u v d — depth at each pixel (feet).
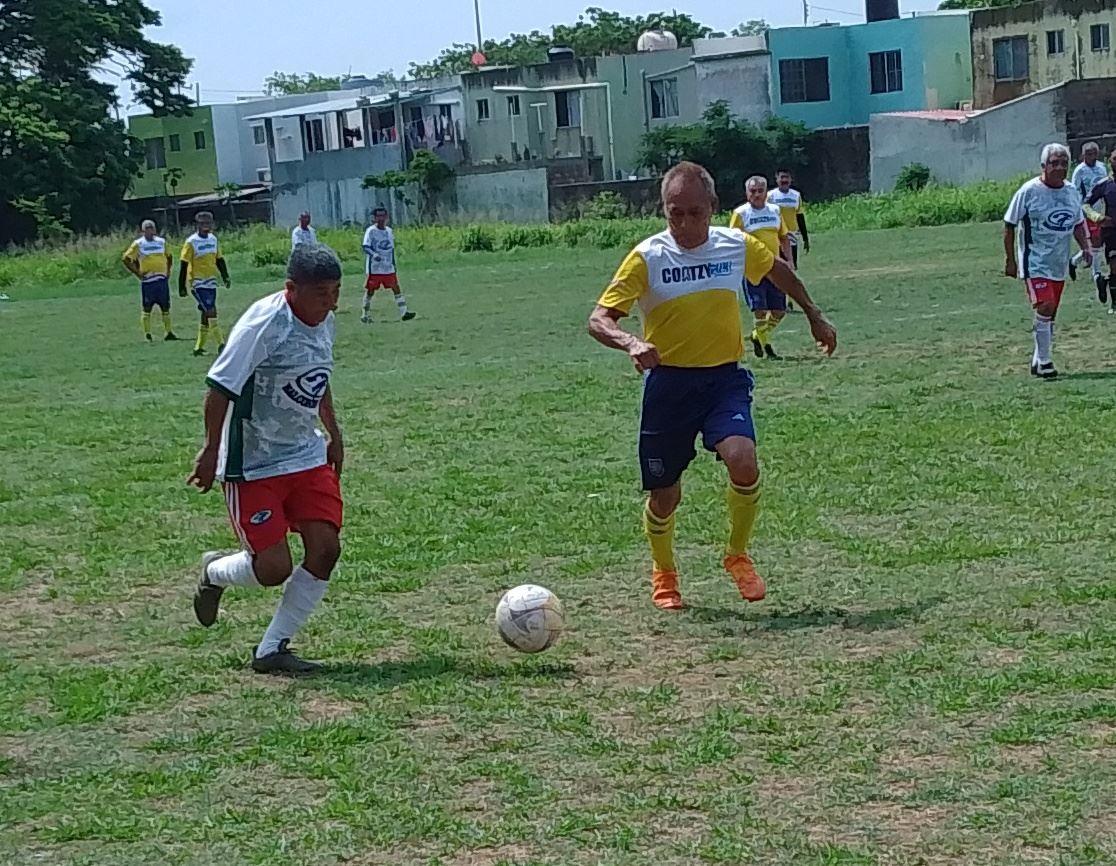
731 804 15.52
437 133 220.02
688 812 15.42
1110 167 62.18
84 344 81.82
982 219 142.41
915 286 81.20
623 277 23.06
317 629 23.57
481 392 51.55
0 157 199.72
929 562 25.79
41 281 143.64
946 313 66.85
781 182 75.05
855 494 31.48
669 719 18.39
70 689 20.71
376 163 207.82
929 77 208.54
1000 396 42.93
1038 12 199.41
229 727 18.89
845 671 19.98
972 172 180.55
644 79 215.72
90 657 22.79
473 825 15.23
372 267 83.61
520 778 16.49
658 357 22.04
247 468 20.98
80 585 27.68
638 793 15.96
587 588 25.54
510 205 196.44
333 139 231.09
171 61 224.12
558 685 20.04
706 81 212.23
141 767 17.49
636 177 208.23
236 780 16.94
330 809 15.81
